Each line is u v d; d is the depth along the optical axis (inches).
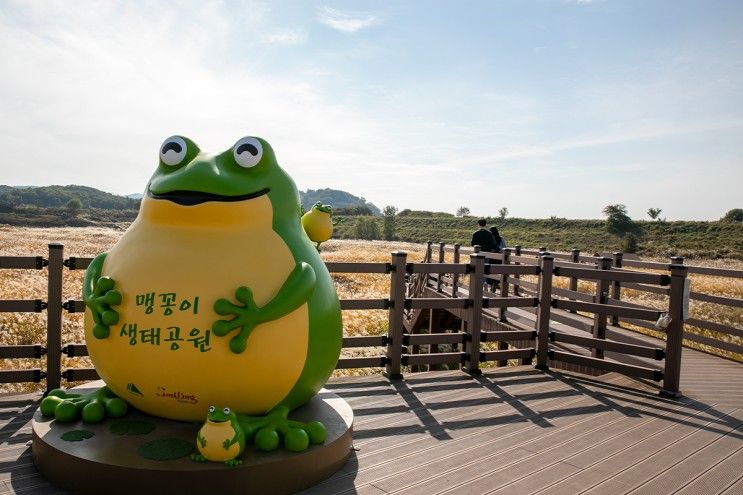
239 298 133.6
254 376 138.0
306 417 160.2
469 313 259.9
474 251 468.1
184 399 138.9
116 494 124.7
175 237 143.0
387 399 216.5
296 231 157.1
